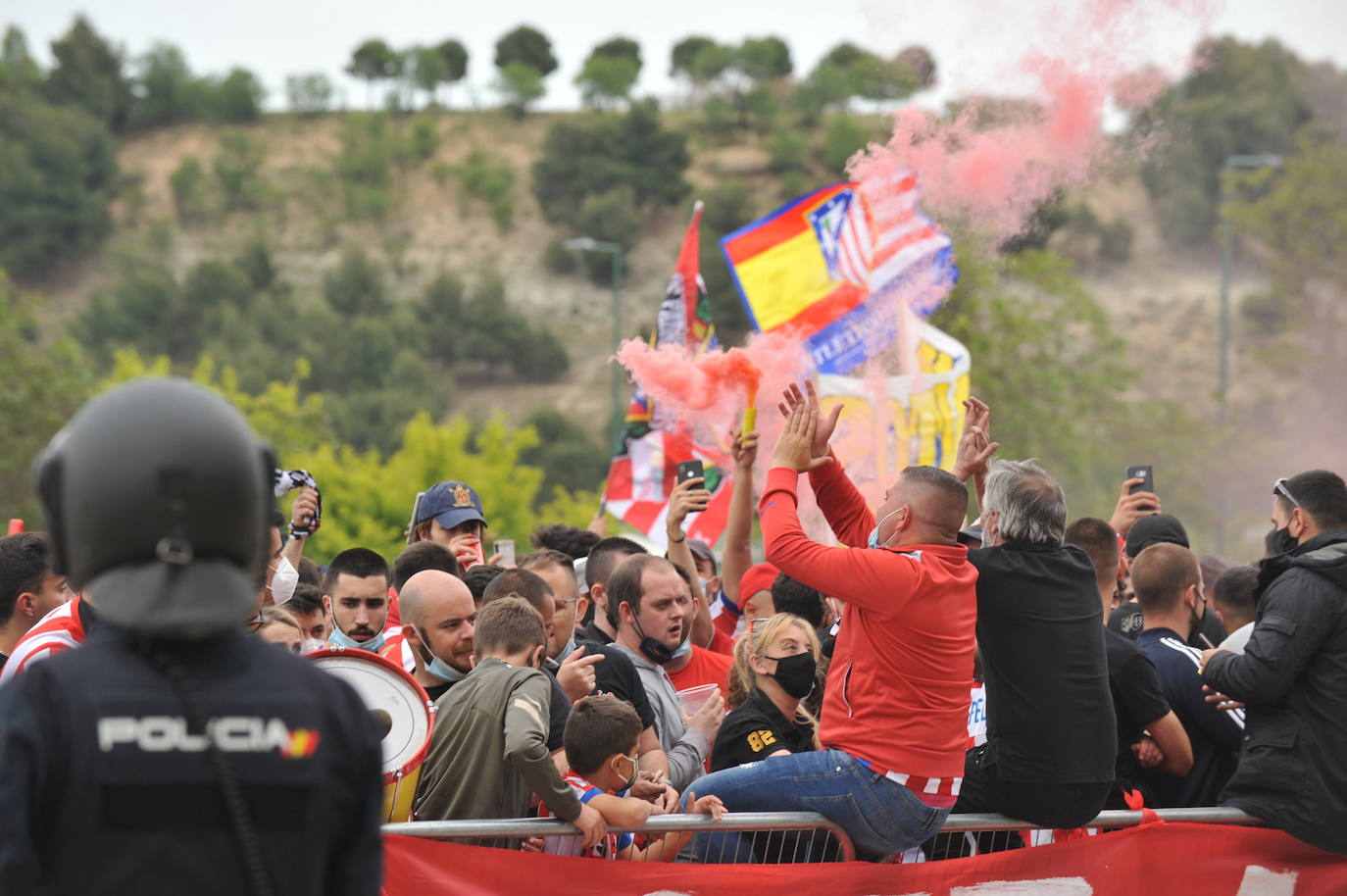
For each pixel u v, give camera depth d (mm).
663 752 11406
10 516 79250
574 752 9953
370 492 60188
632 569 12383
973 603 9734
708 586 17547
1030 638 9844
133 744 5020
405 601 11367
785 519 9742
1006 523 10078
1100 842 10766
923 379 17422
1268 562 11344
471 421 198000
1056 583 9938
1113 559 12898
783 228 17594
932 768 9570
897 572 9375
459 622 11250
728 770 10320
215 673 5250
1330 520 11430
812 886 9938
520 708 9578
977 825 10359
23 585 10578
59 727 5012
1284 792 10969
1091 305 88500
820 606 13820
